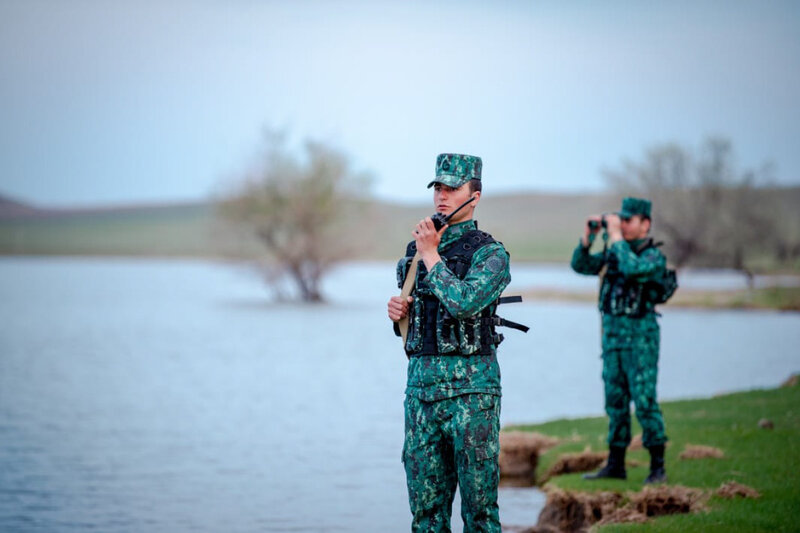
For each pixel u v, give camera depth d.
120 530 24.78
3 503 27.64
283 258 160.12
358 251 161.88
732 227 173.50
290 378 61.88
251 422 43.28
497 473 15.43
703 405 36.56
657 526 20.72
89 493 28.83
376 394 53.81
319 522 25.61
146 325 110.12
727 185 173.62
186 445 37.38
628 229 24.41
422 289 15.82
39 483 30.27
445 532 15.72
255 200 157.12
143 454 35.31
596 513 23.61
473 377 15.37
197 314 130.00
